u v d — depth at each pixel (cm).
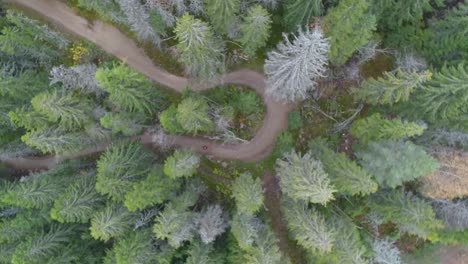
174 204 3400
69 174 3916
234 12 3325
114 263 3394
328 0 3453
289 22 3678
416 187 3700
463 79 3091
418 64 3588
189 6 3600
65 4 4288
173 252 3538
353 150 3947
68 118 3434
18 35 3500
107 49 4309
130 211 3325
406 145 3173
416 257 4381
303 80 3266
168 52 4253
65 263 3538
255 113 4222
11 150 4075
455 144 3609
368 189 3064
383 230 4216
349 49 3297
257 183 3462
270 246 3412
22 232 3584
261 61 4141
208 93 4122
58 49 4244
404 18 3722
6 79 3494
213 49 3400
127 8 3394
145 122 4003
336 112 4203
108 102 3709
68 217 3272
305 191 2938
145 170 3559
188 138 4247
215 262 3509
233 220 3453
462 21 3372
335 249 3319
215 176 4256
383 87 3272
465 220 3691
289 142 4144
